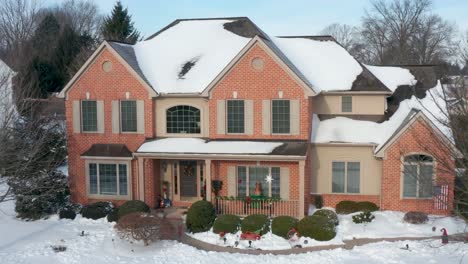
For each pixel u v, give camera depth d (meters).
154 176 28.06
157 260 20.30
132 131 28.08
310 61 30.17
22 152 26.02
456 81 22.05
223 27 31.16
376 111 28.39
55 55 59.31
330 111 28.88
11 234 23.88
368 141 26.59
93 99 28.30
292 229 22.47
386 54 75.00
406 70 30.95
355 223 23.69
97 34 83.06
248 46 25.84
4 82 28.73
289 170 26.31
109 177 28.22
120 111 28.08
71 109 28.61
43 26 65.06
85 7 86.69
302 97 25.75
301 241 22.05
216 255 20.84
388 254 20.06
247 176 26.84
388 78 30.56
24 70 37.56
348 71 29.17
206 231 23.73
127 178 27.86
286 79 25.84
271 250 21.34
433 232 22.48
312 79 28.72
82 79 28.31
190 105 27.61
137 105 27.73
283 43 31.83
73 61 57.16
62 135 32.06
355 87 28.05
